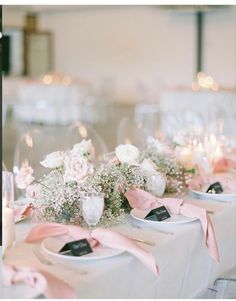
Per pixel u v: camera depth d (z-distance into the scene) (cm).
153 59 1384
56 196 213
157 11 1355
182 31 1324
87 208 197
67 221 212
